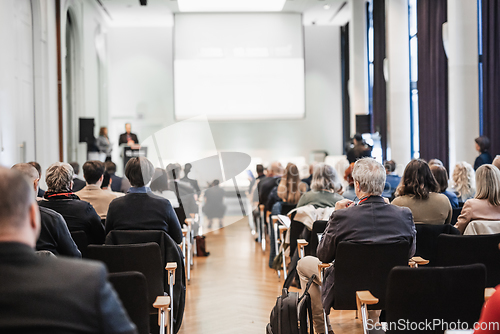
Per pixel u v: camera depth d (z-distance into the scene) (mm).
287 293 2486
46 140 7957
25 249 909
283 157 13695
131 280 1727
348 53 13484
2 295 851
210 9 12398
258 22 12680
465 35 6500
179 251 2643
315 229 3260
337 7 12273
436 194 2828
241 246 6395
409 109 9516
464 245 2314
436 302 1715
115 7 11859
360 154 9508
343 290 2232
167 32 13219
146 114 13094
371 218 2271
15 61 6863
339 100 13914
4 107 5992
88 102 11023
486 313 1028
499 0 6023
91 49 11375
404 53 9469
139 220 2627
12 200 911
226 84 12727
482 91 6445
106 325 887
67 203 2705
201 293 4105
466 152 6535
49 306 858
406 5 9445
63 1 8836
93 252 2268
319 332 2854
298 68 12812
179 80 12664
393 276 1715
